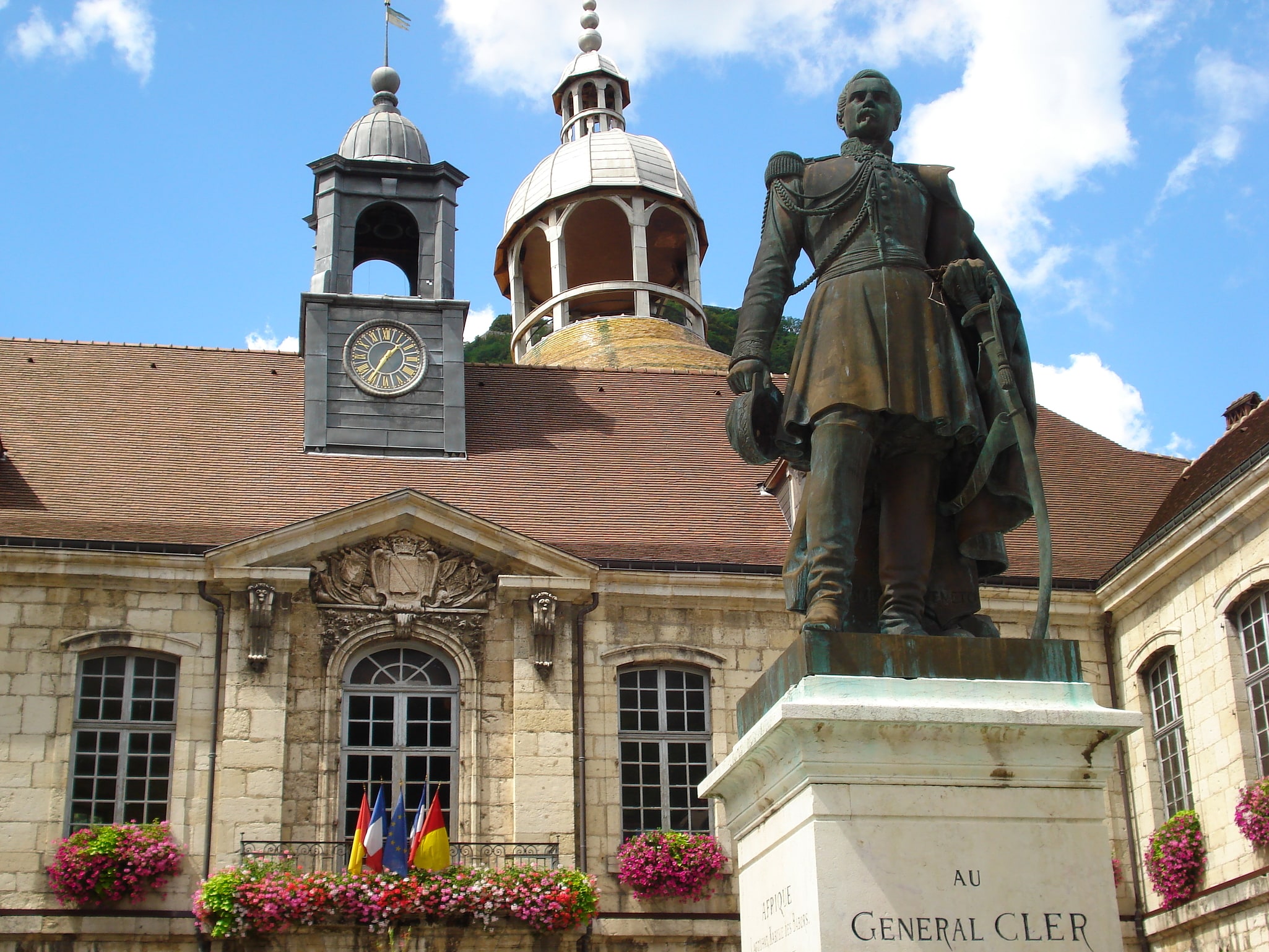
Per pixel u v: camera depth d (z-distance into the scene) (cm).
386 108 3234
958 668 601
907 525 671
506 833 2377
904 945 554
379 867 2227
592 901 2273
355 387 2834
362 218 3108
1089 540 2772
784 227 705
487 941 2247
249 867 2217
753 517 2773
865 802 570
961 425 656
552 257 4700
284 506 2611
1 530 2394
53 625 2353
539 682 2448
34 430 2680
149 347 2964
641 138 4881
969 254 713
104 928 2194
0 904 2208
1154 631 2481
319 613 2431
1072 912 565
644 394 3086
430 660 2477
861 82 726
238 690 2356
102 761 2330
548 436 2916
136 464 2648
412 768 2417
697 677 2538
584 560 2517
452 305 2934
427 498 2480
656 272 5053
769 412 691
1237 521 2227
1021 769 580
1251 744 2217
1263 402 2683
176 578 2402
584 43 5291
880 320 665
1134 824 2503
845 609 632
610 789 2422
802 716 568
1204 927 2289
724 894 2386
